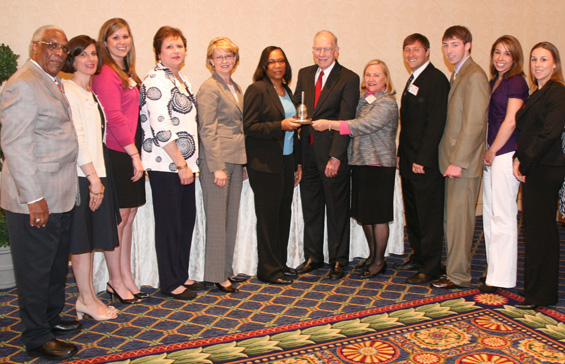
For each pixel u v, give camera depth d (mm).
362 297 3283
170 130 3000
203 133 3189
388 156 3486
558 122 2805
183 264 3365
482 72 3172
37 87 2244
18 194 2277
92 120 2680
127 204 2988
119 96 2850
